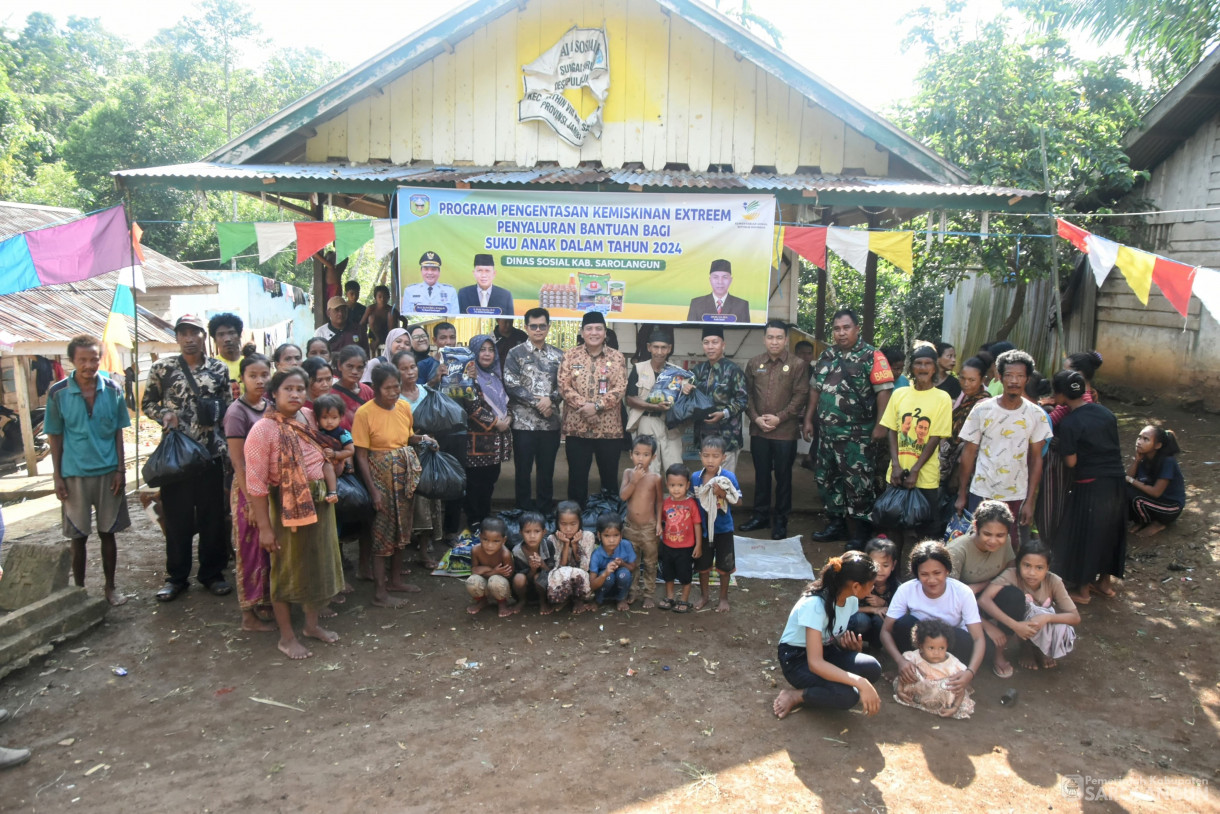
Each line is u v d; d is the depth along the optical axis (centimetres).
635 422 670
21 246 589
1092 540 527
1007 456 525
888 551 485
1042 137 704
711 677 445
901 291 1614
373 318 952
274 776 353
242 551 489
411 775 353
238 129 3122
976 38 1048
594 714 405
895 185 730
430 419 586
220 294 2059
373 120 845
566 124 835
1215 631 495
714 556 535
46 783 349
